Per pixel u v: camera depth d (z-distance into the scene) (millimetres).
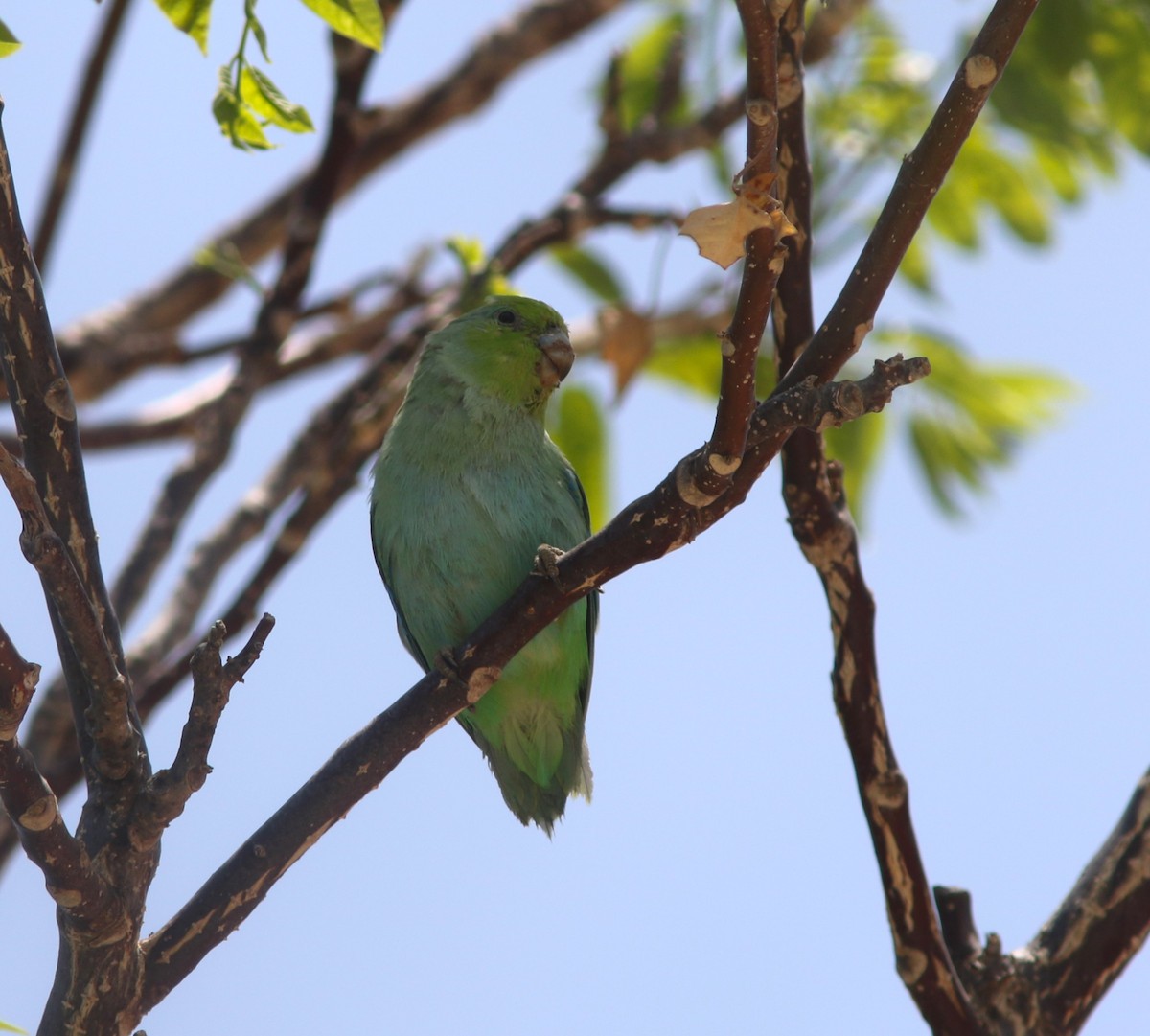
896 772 7594
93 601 6680
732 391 5562
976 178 13000
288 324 11906
